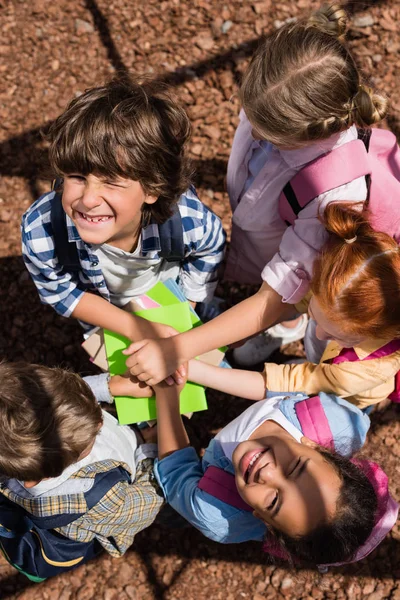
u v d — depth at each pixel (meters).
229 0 3.21
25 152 2.95
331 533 1.66
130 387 2.04
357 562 2.41
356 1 3.16
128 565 2.42
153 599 2.38
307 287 1.90
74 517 1.76
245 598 2.39
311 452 1.74
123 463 1.93
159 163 1.65
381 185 1.88
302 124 1.65
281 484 1.68
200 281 2.20
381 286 1.68
